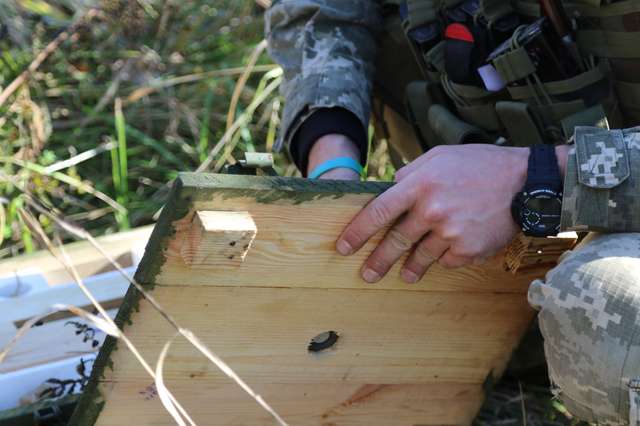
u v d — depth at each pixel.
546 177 1.37
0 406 1.58
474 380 1.56
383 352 1.49
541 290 1.35
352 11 1.72
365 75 1.71
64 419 1.53
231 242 1.28
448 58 1.62
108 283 1.64
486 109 1.63
